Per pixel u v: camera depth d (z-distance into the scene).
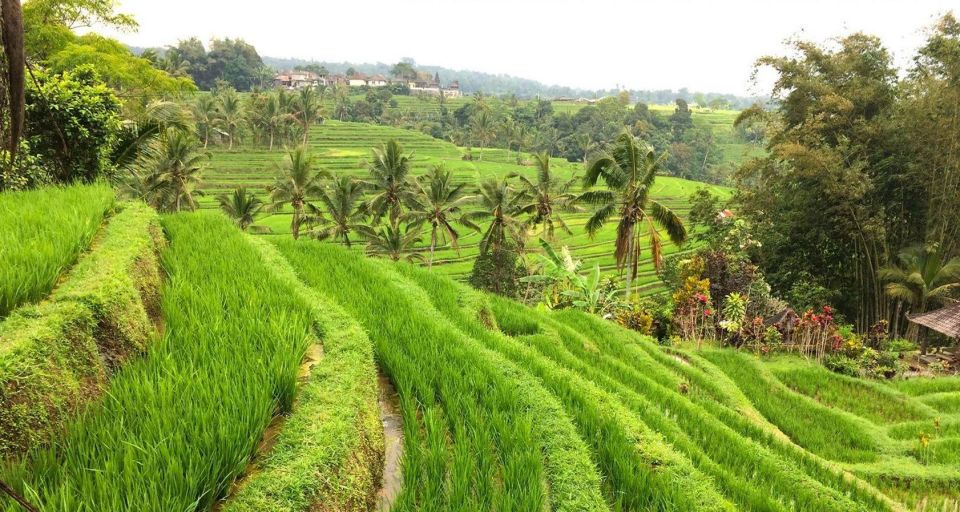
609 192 22.70
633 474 4.94
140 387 3.56
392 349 6.23
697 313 18.05
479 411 5.17
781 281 25.11
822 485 6.82
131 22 25.09
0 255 4.24
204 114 78.56
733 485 5.89
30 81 11.67
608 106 121.81
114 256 5.10
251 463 3.40
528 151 111.81
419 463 4.22
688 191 81.56
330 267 9.82
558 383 6.72
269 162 77.12
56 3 23.19
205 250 7.93
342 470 3.47
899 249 23.12
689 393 11.48
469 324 8.77
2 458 2.77
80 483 2.70
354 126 111.19
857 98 23.20
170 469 2.80
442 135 123.38
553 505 4.23
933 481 8.95
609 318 19.97
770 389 13.77
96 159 13.38
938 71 20.31
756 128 78.81
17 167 10.19
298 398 4.24
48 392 3.18
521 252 35.41
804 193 23.81
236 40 132.88
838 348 17.02
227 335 4.75
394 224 36.09
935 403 13.34
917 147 20.73
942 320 18.44
